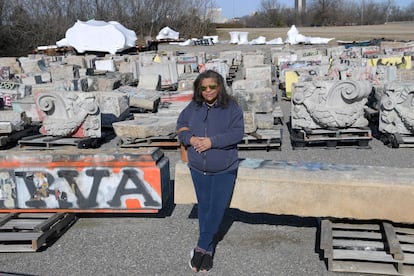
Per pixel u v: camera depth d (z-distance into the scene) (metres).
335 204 3.92
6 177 4.44
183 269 3.83
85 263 3.97
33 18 41.44
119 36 35.25
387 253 3.71
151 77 13.61
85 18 49.31
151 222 4.76
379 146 7.91
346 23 77.81
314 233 4.42
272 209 4.05
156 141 8.12
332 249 3.72
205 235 3.74
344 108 7.76
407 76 11.34
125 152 4.42
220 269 3.81
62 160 4.39
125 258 4.04
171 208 5.12
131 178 4.32
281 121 9.91
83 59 21.39
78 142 7.95
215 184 3.61
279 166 4.21
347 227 4.04
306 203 3.97
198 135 3.56
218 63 16.55
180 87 12.78
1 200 4.48
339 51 22.17
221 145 3.48
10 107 10.78
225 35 58.56
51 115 8.33
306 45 41.47
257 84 10.88
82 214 4.98
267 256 4.01
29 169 4.41
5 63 20.47
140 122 8.16
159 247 4.21
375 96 9.53
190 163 3.65
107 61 20.30
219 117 3.51
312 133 7.79
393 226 4.02
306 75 12.92
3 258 4.09
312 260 3.92
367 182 3.85
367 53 20.64
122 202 4.38
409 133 7.73
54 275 3.79
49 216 4.50
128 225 4.70
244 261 3.93
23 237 4.11
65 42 36.16
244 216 4.84
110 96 9.40
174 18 56.41
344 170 4.08
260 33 57.06
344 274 3.70
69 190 4.41
